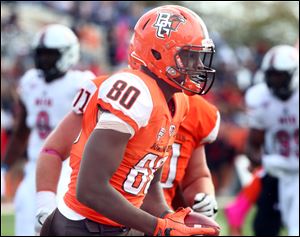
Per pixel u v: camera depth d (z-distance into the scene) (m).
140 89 11.58
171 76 12.14
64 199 12.44
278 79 24.14
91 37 43.97
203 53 12.28
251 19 58.78
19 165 36.69
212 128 15.26
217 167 39.19
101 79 13.77
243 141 39.34
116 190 11.69
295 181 24.27
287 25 59.75
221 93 45.69
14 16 42.59
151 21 12.28
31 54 41.94
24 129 22.67
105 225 12.21
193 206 15.03
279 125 24.66
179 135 14.98
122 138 11.38
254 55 55.19
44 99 22.33
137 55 12.40
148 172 12.27
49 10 44.56
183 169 15.20
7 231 27.33
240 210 25.47
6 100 38.09
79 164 12.35
